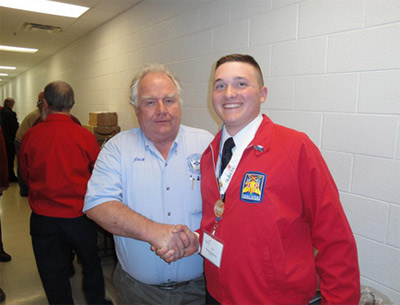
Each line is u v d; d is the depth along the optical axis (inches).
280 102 70.6
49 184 67.2
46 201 68.4
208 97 93.2
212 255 37.9
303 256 35.0
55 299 70.2
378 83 53.1
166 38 111.4
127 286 49.2
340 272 32.5
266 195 33.2
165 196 46.6
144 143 48.3
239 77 36.6
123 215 40.8
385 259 54.5
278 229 32.7
